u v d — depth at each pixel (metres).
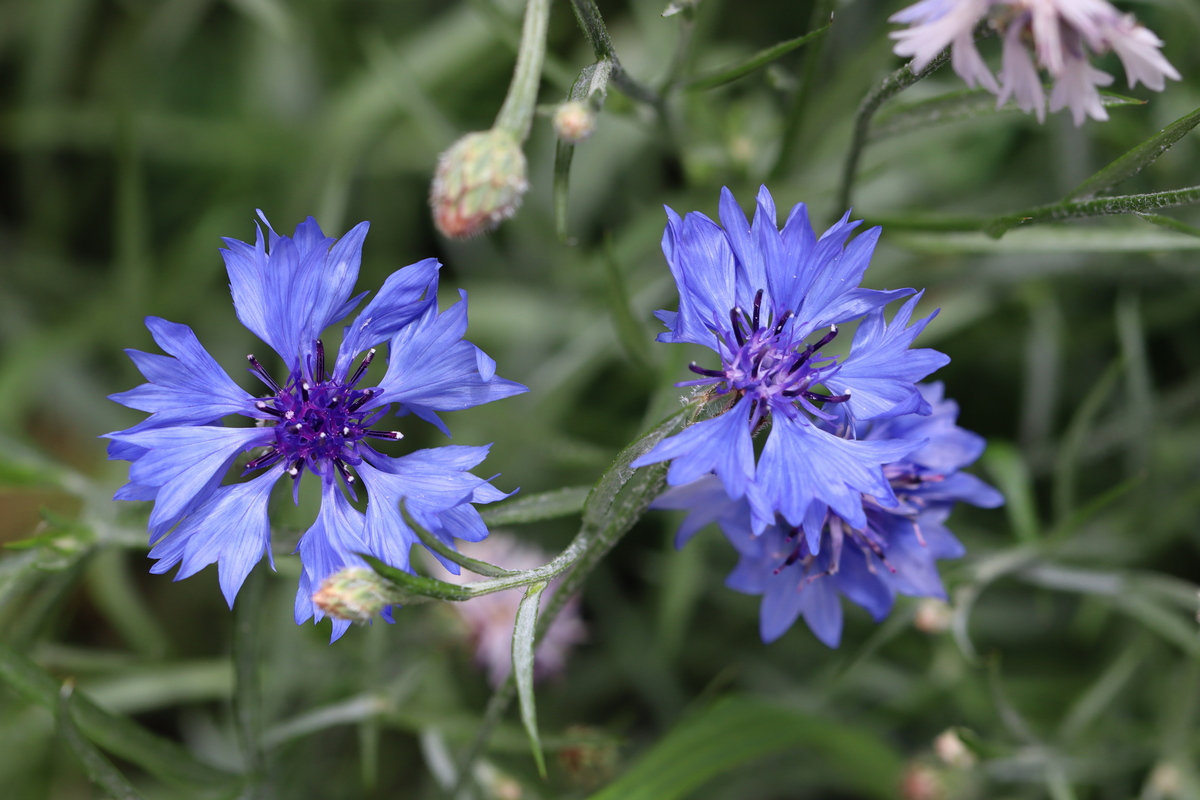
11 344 0.55
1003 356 0.52
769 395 0.37
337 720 0.42
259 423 0.38
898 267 0.48
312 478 0.44
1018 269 0.47
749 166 0.46
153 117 0.54
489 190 0.36
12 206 0.60
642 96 0.41
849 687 0.48
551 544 0.50
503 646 0.46
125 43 0.56
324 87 0.57
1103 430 0.48
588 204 0.51
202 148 0.55
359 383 0.45
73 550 0.40
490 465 0.48
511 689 0.40
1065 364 0.52
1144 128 0.47
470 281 0.54
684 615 0.48
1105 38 0.36
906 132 0.41
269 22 0.49
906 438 0.39
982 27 0.37
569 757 0.44
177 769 0.40
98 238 0.59
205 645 0.52
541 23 0.37
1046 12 0.36
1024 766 0.44
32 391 0.51
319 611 0.36
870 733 0.46
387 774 0.49
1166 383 0.52
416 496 0.37
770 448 0.37
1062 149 0.47
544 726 0.49
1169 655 0.47
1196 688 0.44
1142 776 0.47
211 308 0.54
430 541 0.36
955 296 0.48
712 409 0.37
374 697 0.43
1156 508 0.47
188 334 0.37
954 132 0.47
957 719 0.48
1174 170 0.47
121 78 0.55
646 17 0.50
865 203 0.50
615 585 0.50
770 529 0.39
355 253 0.37
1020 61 0.37
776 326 0.37
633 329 0.41
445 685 0.46
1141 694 0.48
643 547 0.52
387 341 0.38
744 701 0.43
